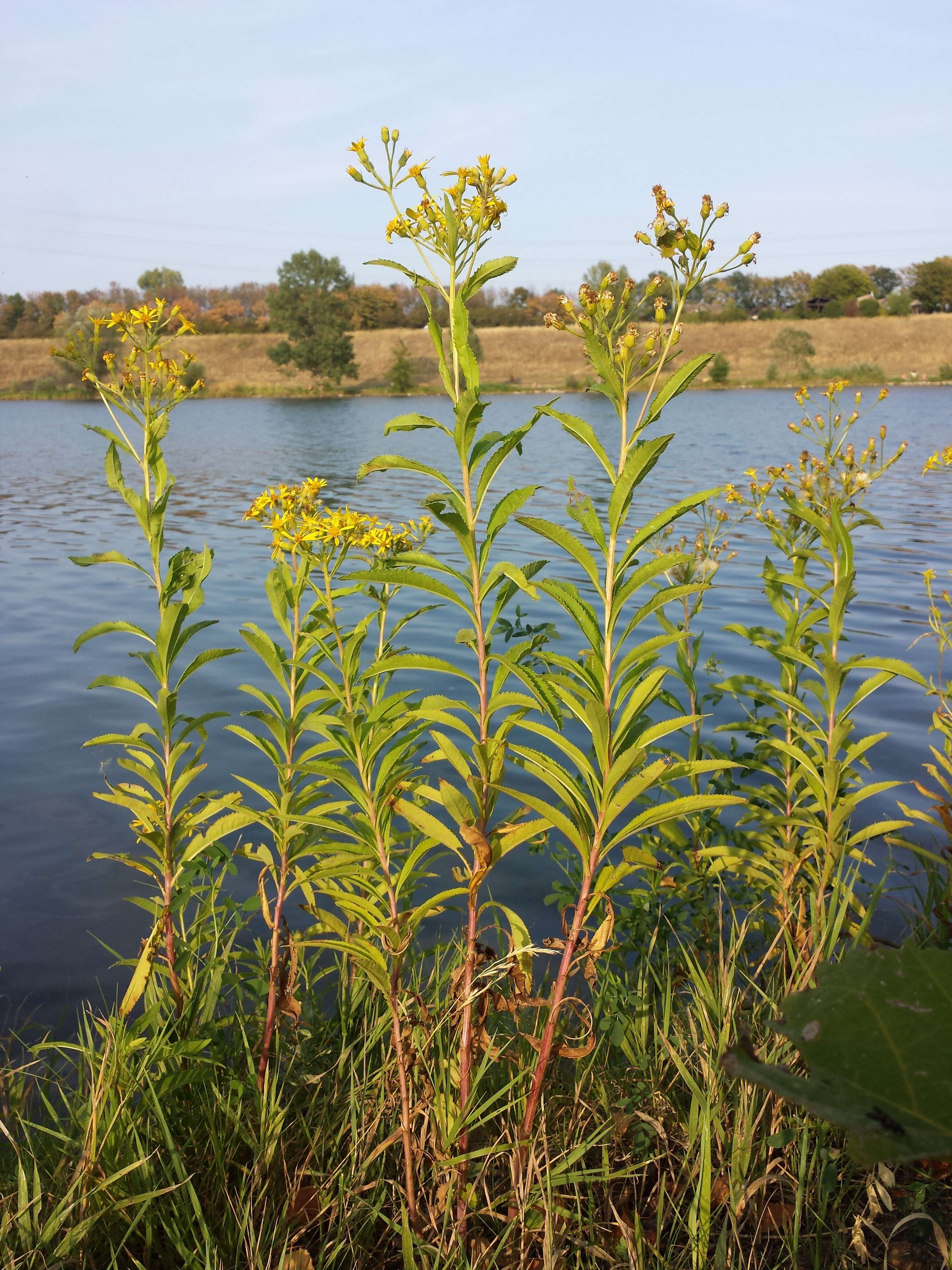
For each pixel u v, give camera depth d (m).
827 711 2.98
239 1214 1.98
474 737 2.04
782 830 2.99
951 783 3.30
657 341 1.84
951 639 3.57
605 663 1.89
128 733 6.58
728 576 11.59
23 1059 3.02
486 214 1.89
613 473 1.84
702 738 5.79
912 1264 1.91
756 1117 2.21
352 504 17.30
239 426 41.91
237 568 12.22
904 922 3.62
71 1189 1.90
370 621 2.18
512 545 13.00
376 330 94.94
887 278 115.44
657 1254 1.86
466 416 1.92
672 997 2.83
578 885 2.93
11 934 4.05
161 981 2.74
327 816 2.45
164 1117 2.07
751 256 1.74
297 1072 2.45
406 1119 2.01
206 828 2.61
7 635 9.30
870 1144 0.37
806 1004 0.46
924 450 24.62
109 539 14.69
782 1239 1.95
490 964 2.25
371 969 2.01
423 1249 1.91
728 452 26.28
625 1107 2.28
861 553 12.95
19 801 5.43
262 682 7.68
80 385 67.31
